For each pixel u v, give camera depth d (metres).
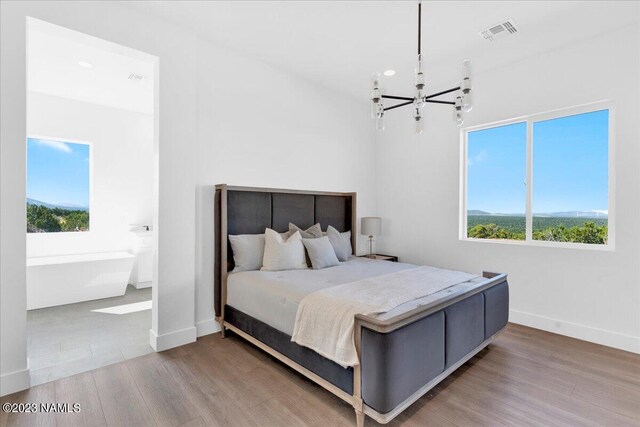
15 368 2.04
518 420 1.80
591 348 2.74
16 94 2.04
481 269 3.66
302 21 2.68
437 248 4.09
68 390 2.07
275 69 3.58
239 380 2.21
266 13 2.57
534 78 3.22
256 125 3.44
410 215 4.39
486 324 2.50
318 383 2.00
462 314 2.19
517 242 3.44
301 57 3.33
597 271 2.86
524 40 2.91
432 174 4.14
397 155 4.56
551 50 3.09
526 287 3.30
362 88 4.14
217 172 3.13
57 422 1.77
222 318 2.99
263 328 2.47
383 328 1.60
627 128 2.70
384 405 1.61
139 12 2.54
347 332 1.77
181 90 2.79
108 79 3.70
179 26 2.77
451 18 2.57
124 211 4.88
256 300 2.57
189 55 2.83
